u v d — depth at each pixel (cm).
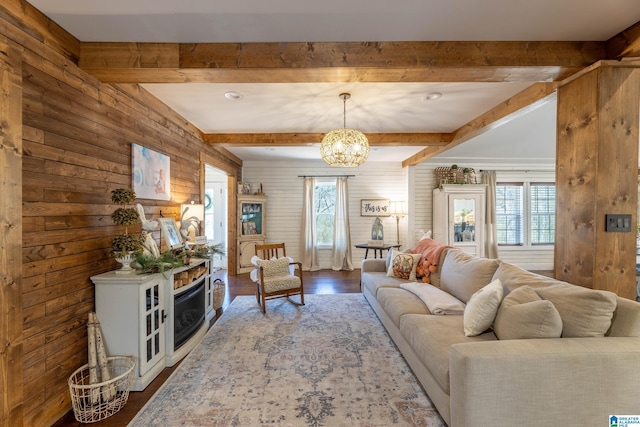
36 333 166
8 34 149
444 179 611
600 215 199
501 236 643
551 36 198
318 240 660
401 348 246
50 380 175
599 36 198
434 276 331
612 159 198
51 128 177
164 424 174
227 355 255
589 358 141
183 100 303
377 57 204
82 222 203
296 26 185
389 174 650
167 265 234
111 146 232
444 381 162
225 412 183
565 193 224
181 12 170
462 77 221
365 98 297
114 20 177
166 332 243
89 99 209
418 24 184
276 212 645
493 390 139
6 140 146
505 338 170
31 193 164
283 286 375
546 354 141
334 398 196
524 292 182
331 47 204
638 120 200
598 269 199
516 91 279
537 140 504
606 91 198
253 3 162
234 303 400
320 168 646
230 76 216
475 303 194
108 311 209
